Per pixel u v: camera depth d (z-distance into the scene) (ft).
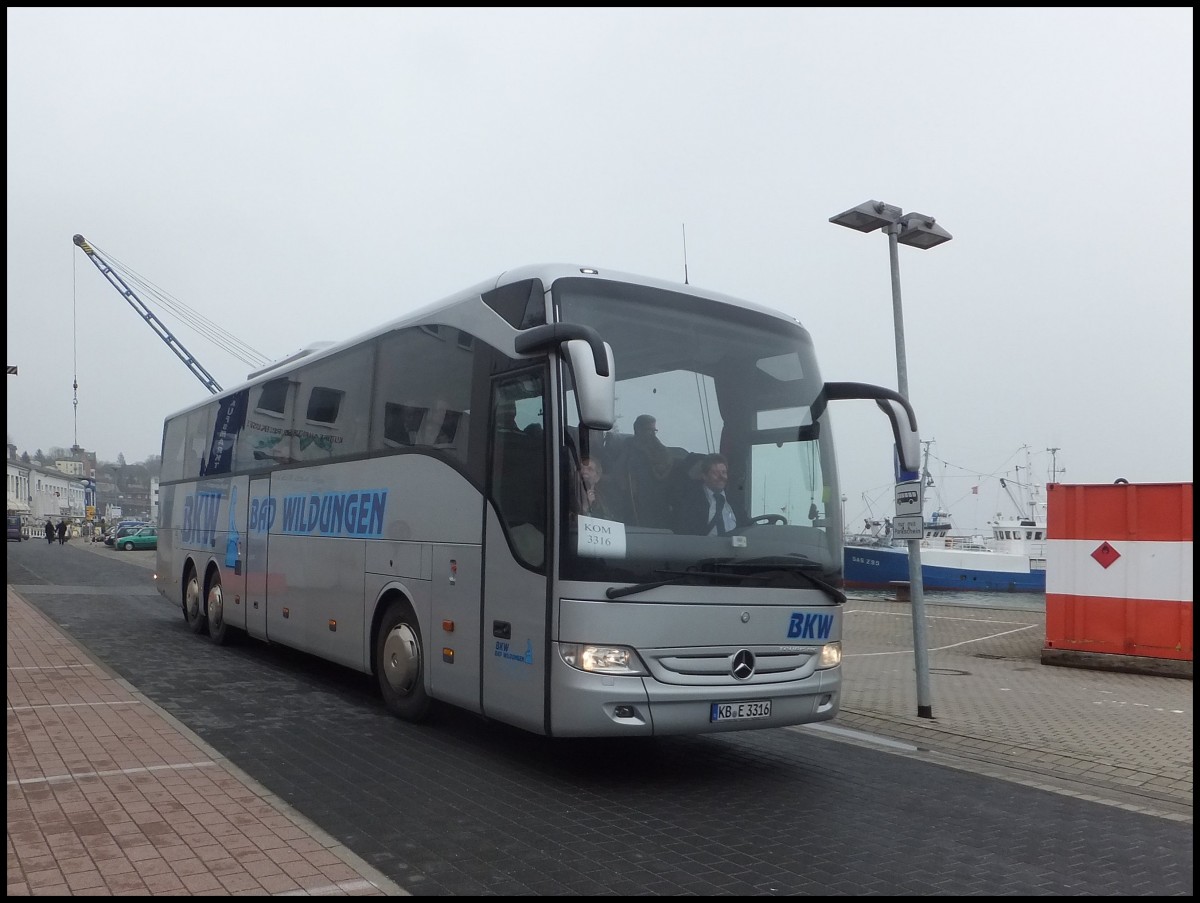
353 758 24.47
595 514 21.74
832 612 24.73
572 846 18.19
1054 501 47.50
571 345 20.20
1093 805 22.63
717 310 25.13
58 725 26.61
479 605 24.66
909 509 33.12
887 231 34.27
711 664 22.35
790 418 25.32
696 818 20.29
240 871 15.94
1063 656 46.47
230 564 44.06
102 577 99.91
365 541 31.22
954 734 30.04
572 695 21.24
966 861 18.17
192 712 29.86
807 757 26.71
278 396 40.27
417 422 28.63
